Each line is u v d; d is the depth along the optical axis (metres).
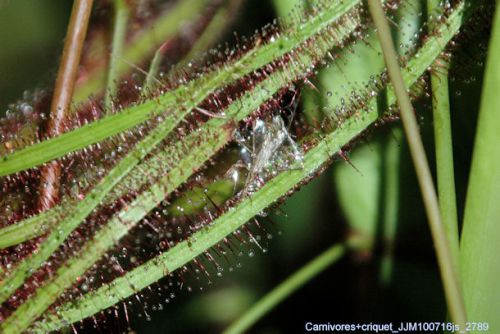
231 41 0.25
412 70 0.21
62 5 0.25
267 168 0.21
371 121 0.21
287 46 0.21
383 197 0.23
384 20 0.20
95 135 0.20
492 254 0.20
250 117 0.21
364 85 0.22
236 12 0.25
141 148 0.20
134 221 0.20
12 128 0.23
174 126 0.20
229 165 0.22
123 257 0.21
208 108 0.21
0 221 0.21
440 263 0.19
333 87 0.22
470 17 0.21
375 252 0.23
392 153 0.23
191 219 0.21
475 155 0.20
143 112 0.20
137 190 0.20
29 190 0.21
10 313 0.20
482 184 0.20
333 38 0.21
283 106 0.22
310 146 0.21
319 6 0.21
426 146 0.23
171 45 0.25
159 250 0.21
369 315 0.23
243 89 0.21
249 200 0.20
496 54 0.20
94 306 0.20
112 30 0.25
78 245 0.20
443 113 0.21
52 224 0.20
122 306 0.23
